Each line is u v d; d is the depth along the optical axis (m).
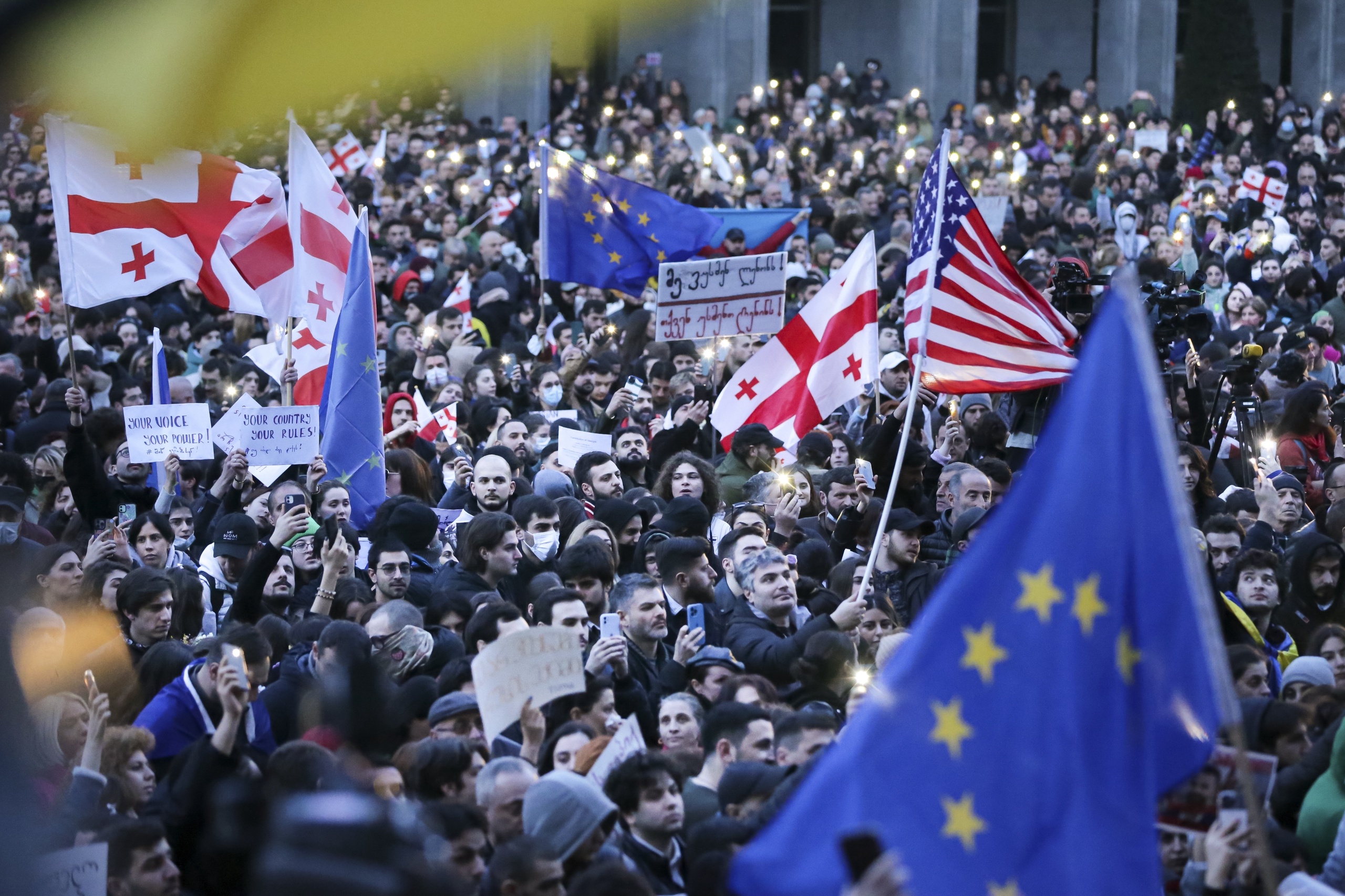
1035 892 5.21
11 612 3.78
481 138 45.97
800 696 10.34
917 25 63.78
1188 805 7.45
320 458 15.01
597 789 7.37
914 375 13.02
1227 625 11.62
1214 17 56.69
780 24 69.88
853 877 4.65
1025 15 69.88
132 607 10.55
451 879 2.91
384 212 36.16
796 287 28.38
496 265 31.83
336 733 5.50
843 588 12.60
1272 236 34.56
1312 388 17.91
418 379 22.73
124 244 15.77
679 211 23.11
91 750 7.92
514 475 15.50
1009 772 5.33
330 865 2.70
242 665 8.07
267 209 16.55
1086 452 5.58
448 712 8.92
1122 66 64.94
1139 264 25.92
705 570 12.36
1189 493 15.75
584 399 21.83
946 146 14.09
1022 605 5.48
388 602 10.90
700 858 6.86
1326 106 57.09
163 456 15.18
